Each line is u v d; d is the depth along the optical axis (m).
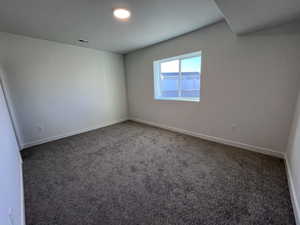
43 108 2.83
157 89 3.63
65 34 2.45
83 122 3.48
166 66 3.37
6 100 2.35
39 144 2.79
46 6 1.59
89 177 1.73
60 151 2.45
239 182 1.55
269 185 1.49
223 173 1.72
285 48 1.75
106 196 1.42
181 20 2.04
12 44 2.38
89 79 3.47
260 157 2.03
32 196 1.44
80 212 1.24
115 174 1.77
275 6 1.33
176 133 3.18
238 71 2.15
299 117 1.51
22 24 2.03
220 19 2.07
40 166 1.99
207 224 1.10
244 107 2.19
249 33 1.97
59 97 3.03
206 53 2.43
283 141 1.94
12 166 1.31
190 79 2.98
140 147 2.52
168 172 1.78
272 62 1.86
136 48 3.50
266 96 1.97
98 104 3.73
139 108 4.12
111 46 3.25
